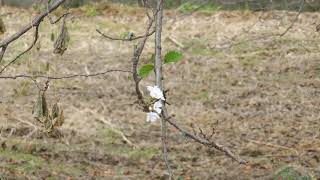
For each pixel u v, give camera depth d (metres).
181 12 13.18
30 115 9.94
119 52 14.24
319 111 10.64
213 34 15.27
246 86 12.03
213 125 10.22
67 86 11.54
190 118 10.55
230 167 8.54
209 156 8.92
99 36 15.25
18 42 11.84
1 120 9.77
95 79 12.22
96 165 8.67
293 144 9.32
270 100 11.20
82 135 9.54
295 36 14.22
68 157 8.86
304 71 12.61
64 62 12.96
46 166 8.52
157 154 9.03
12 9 16.77
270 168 8.43
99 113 10.45
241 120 10.38
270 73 12.66
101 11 17.28
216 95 11.58
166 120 2.71
